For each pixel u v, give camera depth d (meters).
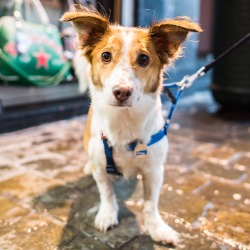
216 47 1.38
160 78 0.50
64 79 1.26
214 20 1.39
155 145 0.51
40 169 0.78
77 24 0.49
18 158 0.84
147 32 0.48
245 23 1.25
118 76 0.42
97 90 0.49
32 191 0.67
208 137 1.07
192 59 1.80
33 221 0.57
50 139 1.00
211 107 1.53
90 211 0.60
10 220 0.57
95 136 0.53
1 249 0.49
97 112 0.50
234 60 1.32
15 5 1.23
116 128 0.49
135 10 1.39
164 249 0.50
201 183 0.73
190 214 0.60
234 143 1.01
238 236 0.54
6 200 0.63
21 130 1.08
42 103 1.25
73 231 0.54
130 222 0.57
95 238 0.52
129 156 0.51
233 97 1.36
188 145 0.98
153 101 0.48
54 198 0.65
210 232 0.55
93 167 0.56
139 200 0.64
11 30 1.09
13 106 1.16
